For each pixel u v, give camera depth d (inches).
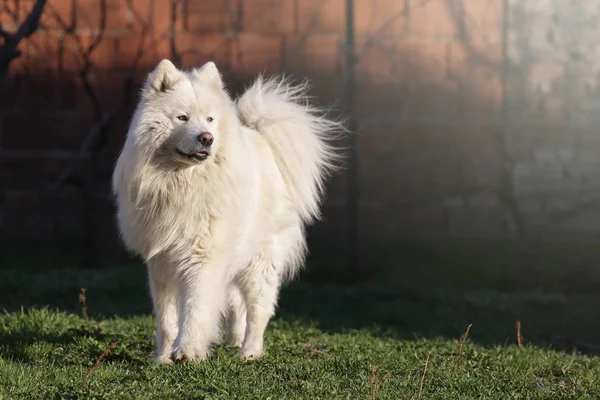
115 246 533.3
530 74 556.1
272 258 250.5
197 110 216.5
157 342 229.1
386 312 368.5
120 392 185.9
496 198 553.0
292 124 265.9
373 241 545.3
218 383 194.1
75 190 550.3
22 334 242.8
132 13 545.3
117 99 547.2
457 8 550.9
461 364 233.0
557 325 365.4
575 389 210.2
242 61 546.0
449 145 554.6
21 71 547.5
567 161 554.3
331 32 547.8
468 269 520.4
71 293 382.3
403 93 553.9
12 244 535.5
